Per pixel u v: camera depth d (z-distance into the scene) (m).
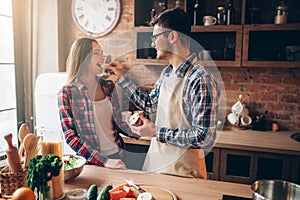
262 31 2.77
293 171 2.35
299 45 2.81
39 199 1.05
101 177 1.37
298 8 2.80
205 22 2.84
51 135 1.25
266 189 1.17
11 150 1.12
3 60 2.86
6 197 1.13
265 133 2.77
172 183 1.32
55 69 3.14
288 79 2.92
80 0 3.23
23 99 3.09
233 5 2.94
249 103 3.06
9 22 2.92
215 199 1.17
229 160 2.59
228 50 2.84
